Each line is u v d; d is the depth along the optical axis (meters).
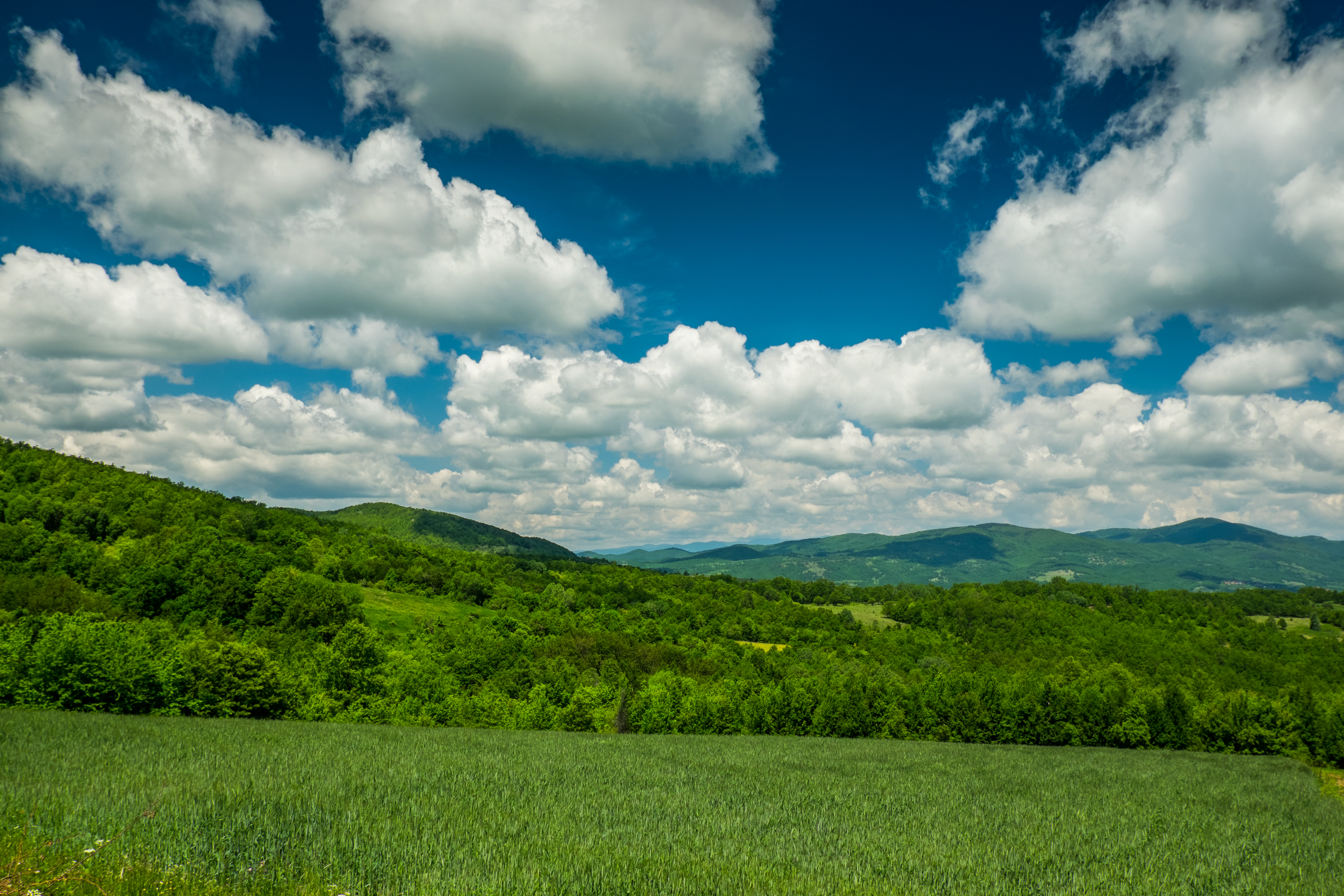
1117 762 54.19
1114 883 16.72
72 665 48.66
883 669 116.88
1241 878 18.38
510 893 11.62
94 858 10.74
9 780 19.28
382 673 78.19
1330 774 63.53
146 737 33.81
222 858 11.77
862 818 23.36
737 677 112.44
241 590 102.62
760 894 12.95
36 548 104.12
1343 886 18.42
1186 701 82.25
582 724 73.56
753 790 28.53
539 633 135.75
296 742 35.44
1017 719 79.19
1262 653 136.25
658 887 12.91
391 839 14.33
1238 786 41.53
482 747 39.53
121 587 97.88
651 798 24.25
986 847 19.66
